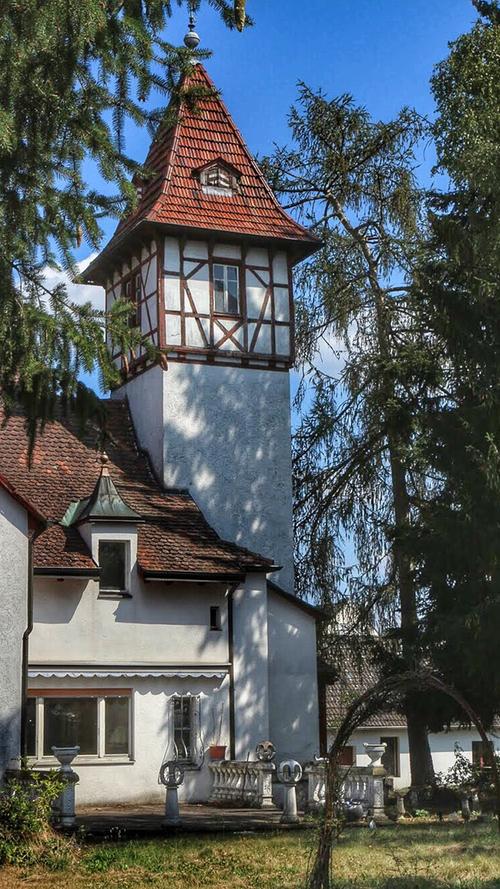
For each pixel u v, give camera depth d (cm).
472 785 2378
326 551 3027
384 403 2717
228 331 3069
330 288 3120
